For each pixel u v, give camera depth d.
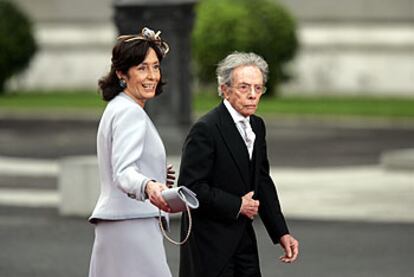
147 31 10.99
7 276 18.00
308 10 52.97
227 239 11.57
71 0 55.62
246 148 11.68
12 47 51.47
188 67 23.78
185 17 23.47
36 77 55.59
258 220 23.03
